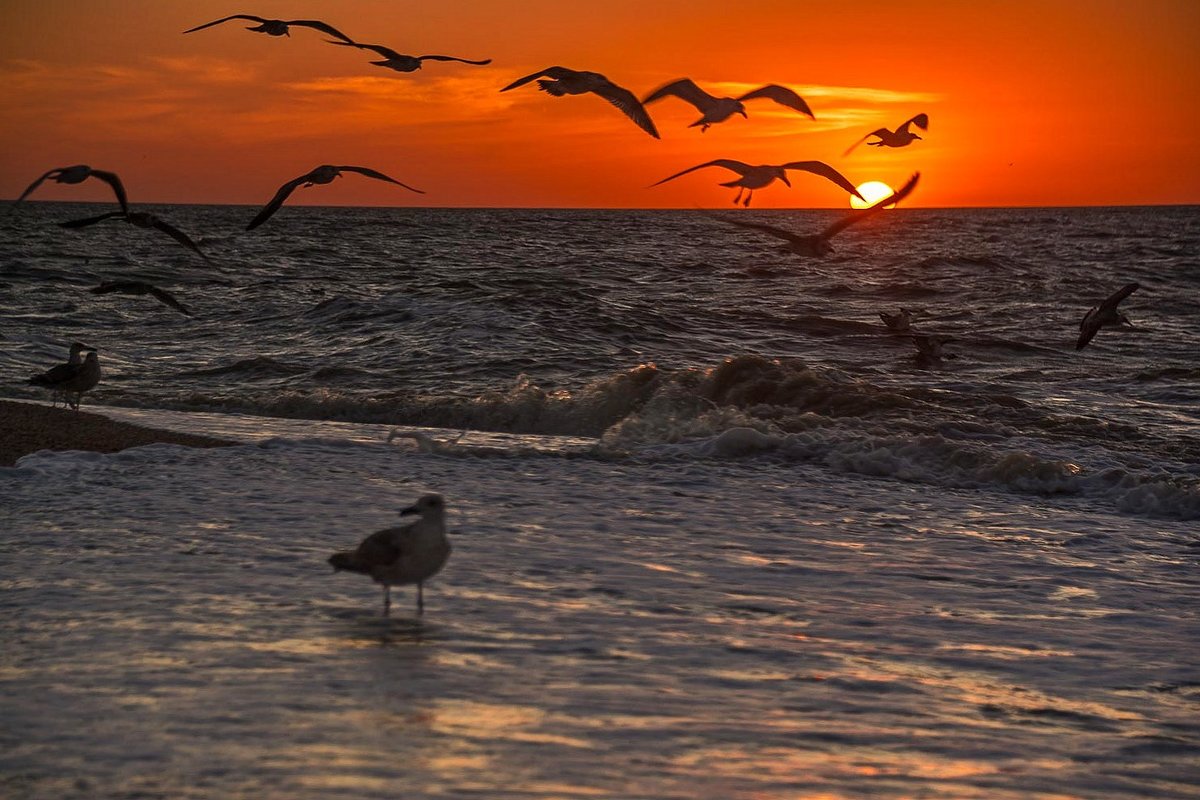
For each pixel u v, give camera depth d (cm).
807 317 4216
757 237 12975
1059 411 2617
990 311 5016
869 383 2833
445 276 6134
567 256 8756
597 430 2248
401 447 1723
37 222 14188
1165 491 1500
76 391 2059
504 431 2275
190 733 585
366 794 515
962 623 903
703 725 635
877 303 5312
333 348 3412
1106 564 1155
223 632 767
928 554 1158
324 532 1089
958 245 11475
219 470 1439
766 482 1545
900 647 823
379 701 645
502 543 1092
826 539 1201
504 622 821
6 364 2983
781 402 2319
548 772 552
